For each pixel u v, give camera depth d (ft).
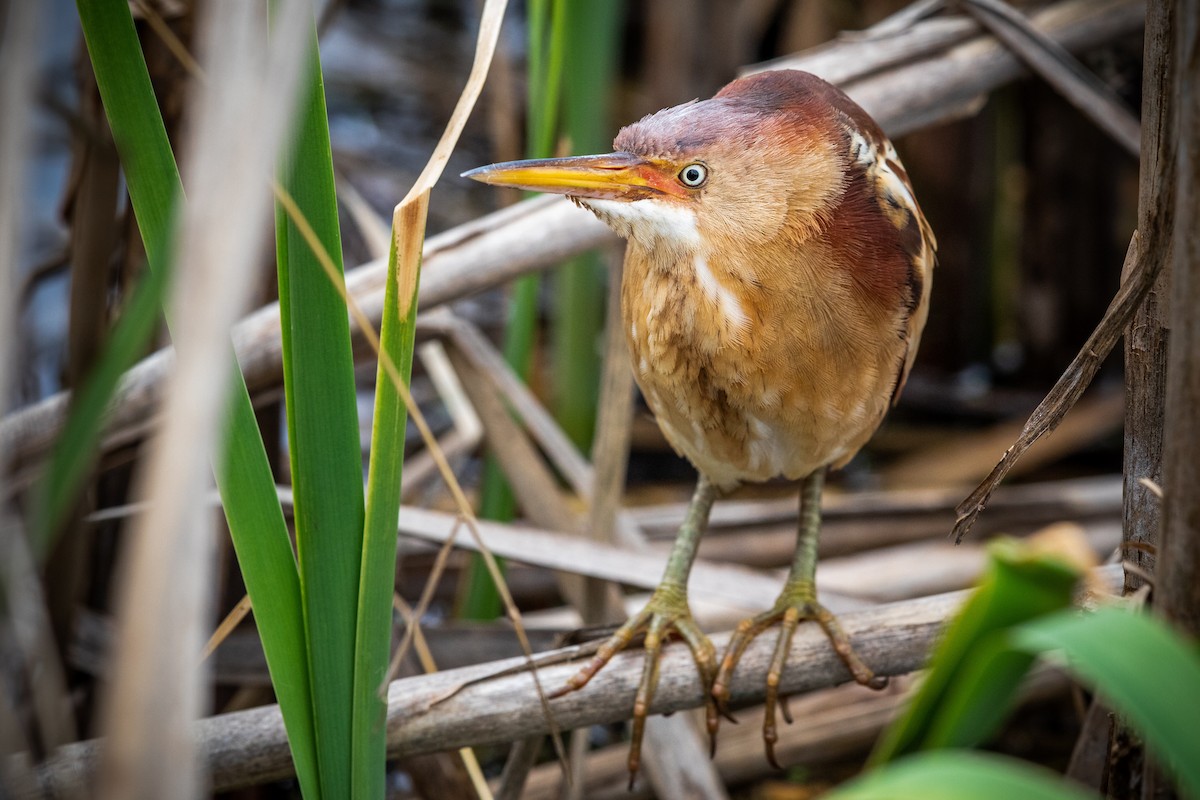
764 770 10.33
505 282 10.17
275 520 9.64
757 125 9.86
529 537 10.16
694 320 9.89
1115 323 9.66
